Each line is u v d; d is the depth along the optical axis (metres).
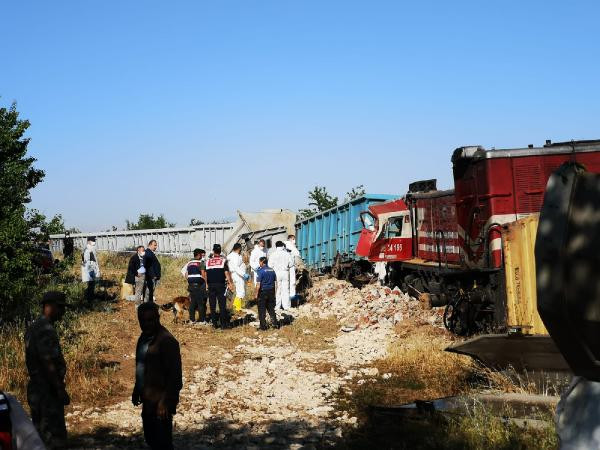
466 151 15.16
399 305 18.62
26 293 15.01
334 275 27.17
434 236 19.97
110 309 19.19
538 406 8.63
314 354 14.23
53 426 7.21
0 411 3.63
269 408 10.12
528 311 10.44
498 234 14.22
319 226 30.23
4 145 15.12
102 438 8.53
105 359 13.10
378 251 22.66
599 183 2.93
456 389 10.58
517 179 14.41
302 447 8.00
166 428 6.83
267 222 35.47
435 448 7.56
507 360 10.05
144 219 53.03
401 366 12.46
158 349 6.85
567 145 14.47
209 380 11.90
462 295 14.78
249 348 14.84
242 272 20.08
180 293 24.17
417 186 22.17
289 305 20.50
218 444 8.29
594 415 3.73
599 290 2.88
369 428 8.77
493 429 7.75
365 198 24.41
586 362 2.93
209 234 40.09
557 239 2.86
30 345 7.28
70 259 19.27
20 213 14.81
